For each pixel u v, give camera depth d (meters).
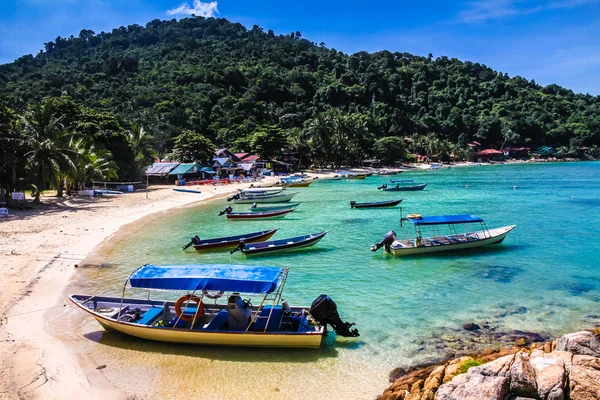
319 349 15.62
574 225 38.84
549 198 60.47
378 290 21.98
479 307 19.52
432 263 26.88
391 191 73.62
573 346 12.64
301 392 13.04
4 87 146.88
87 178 62.81
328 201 60.47
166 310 17.34
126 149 73.12
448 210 49.34
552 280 23.27
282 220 44.16
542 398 10.75
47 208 47.97
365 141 139.12
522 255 28.41
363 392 13.03
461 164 171.88
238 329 15.78
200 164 96.25
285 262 27.47
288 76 199.12
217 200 62.50
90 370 14.02
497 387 11.06
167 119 129.00
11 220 39.66
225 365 14.54
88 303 17.53
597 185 80.06
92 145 63.25
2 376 13.26
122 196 61.38
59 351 15.05
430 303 20.08
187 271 16.44
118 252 29.86
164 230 38.62
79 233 34.91
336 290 22.03
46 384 13.02
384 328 17.38
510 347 15.33
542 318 18.17
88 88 157.75
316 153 126.38
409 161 162.50
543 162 181.75
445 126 196.38
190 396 12.77
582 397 10.55
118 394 12.78
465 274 24.52
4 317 17.66
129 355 15.08
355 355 15.20
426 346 15.80
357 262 27.31
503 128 196.38
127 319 16.45
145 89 151.50
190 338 15.63
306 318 16.48
